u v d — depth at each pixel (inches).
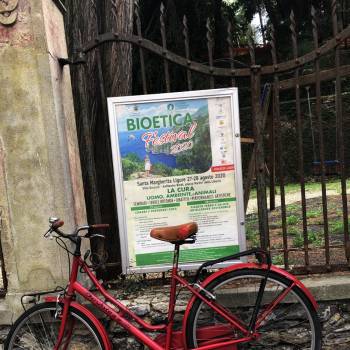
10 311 124.3
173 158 123.0
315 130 511.8
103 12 153.4
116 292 130.7
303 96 525.7
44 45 117.1
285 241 130.4
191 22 514.0
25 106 118.7
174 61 125.6
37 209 121.3
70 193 123.3
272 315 123.0
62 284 122.5
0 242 125.4
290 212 280.4
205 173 123.0
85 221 136.3
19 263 123.1
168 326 108.1
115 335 125.1
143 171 123.2
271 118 267.1
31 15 116.6
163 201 123.6
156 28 431.5
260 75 124.0
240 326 109.6
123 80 149.6
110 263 132.4
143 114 122.5
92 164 129.3
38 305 113.3
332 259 155.8
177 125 122.6
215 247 123.9
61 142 120.3
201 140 122.6
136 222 123.9
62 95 125.6
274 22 614.2
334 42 121.6
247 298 122.0
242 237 123.4
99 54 132.6
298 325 122.6
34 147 119.5
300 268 130.0
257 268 109.2
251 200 362.3
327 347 123.3
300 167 126.7
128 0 155.2
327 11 572.4
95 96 143.9
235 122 121.6
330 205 291.4
